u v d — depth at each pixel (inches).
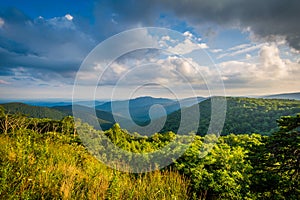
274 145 179.2
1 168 179.6
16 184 168.6
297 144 166.2
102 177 215.3
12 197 147.3
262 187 183.0
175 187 217.3
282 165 173.5
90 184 200.2
